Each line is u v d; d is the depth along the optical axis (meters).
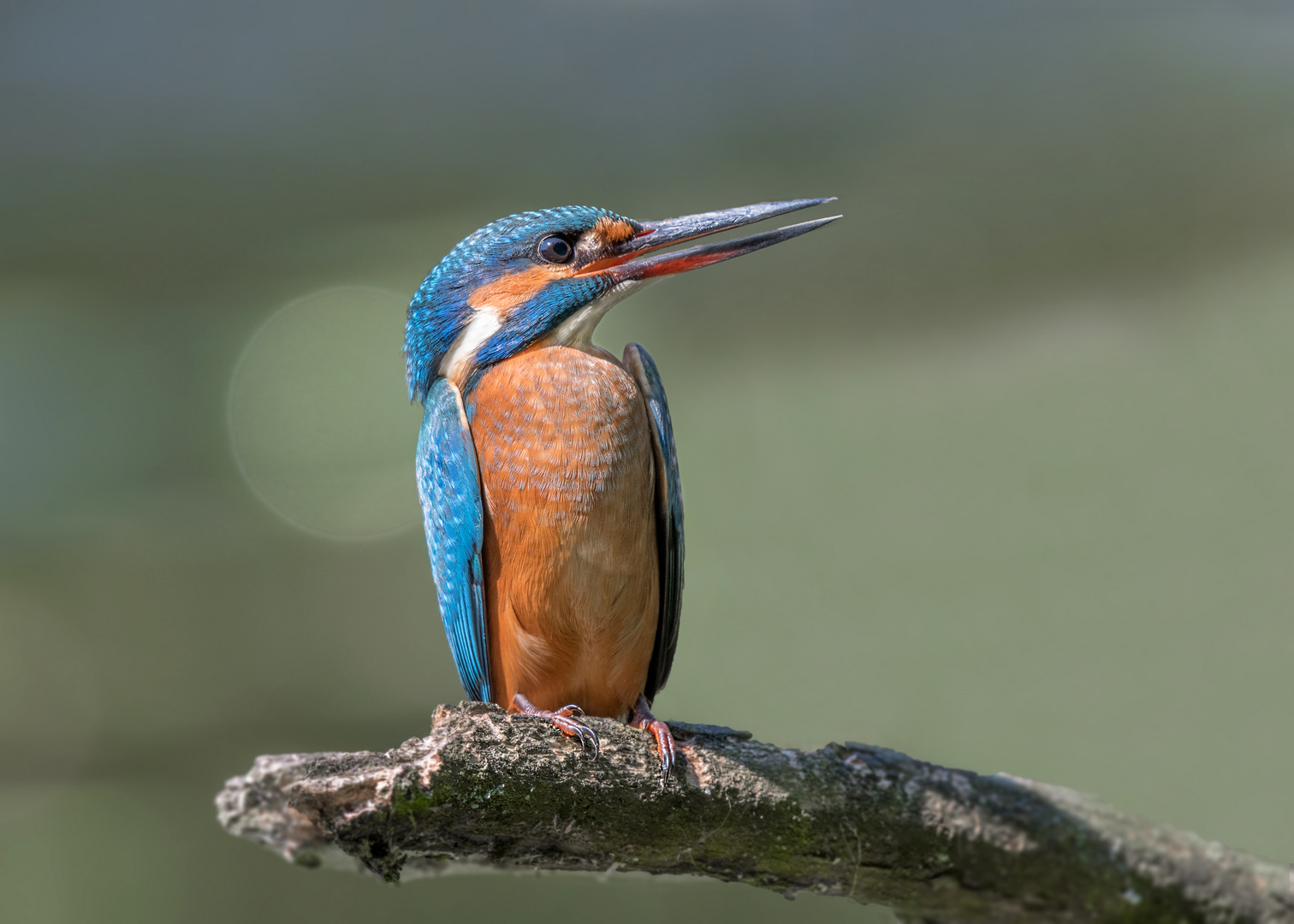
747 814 4.71
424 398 6.50
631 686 5.98
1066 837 4.81
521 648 5.80
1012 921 4.96
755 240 6.55
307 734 12.40
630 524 5.66
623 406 5.70
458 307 6.33
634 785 4.63
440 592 6.23
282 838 4.62
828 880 4.93
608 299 6.38
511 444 5.65
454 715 4.61
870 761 4.92
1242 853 4.90
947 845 4.80
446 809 4.38
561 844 4.72
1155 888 4.79
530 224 6.42
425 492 6.19
